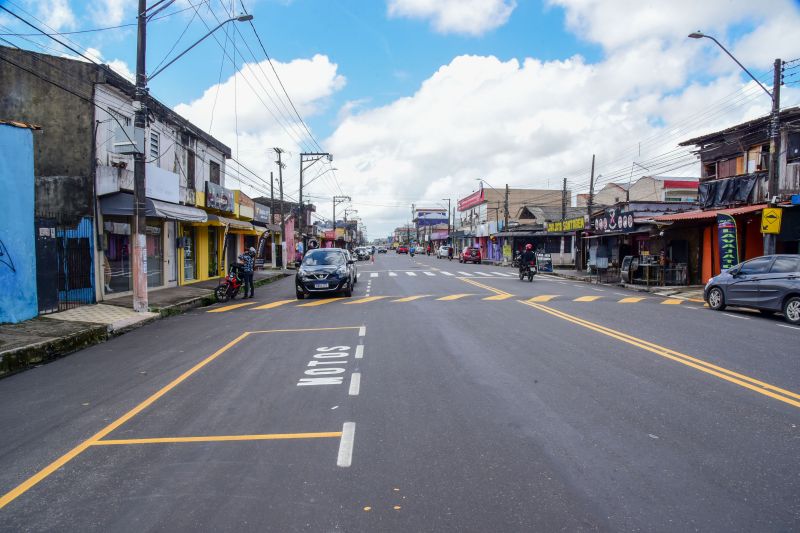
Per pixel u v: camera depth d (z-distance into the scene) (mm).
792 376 6953
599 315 13008
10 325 11336
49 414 6004
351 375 7270
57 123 15180
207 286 22484
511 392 6297
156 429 5328
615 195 48844
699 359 7984
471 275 30719
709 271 22234
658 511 3504
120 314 13609
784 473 4051
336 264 18859
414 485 3938
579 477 4031
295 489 3912
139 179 14148
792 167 18703
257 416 5629
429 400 6039
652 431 4980
